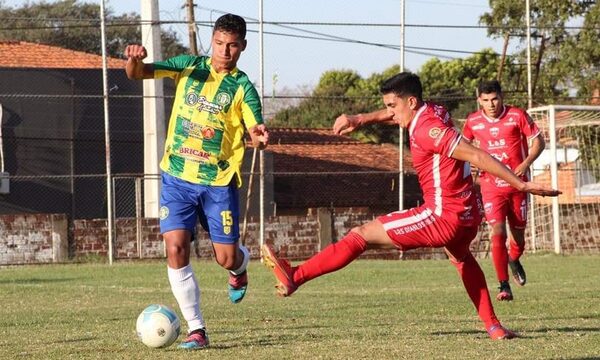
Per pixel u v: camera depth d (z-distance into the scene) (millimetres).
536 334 16031
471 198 14305
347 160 76125
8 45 66875
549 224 50688
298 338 15781
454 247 14914
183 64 15250
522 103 56094
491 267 38594
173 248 14930
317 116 86812
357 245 13992
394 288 29031
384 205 71000
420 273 35875
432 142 13891
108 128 43750
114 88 55469
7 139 56500
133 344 15273
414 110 14227
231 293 16734
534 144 22859
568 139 56250
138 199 47000
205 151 15078
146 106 48000
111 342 15633
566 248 50938
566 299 23531
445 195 14109
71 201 57469
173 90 55250
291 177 72438
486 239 50688
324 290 28406
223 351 14234
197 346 14680
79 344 15406
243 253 16109
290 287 13734
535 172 52844
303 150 77625
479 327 17438
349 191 71438
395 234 14141
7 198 56562
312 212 48906
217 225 15211
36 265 44062
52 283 32000
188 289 14938
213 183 15109
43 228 45406
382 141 87062
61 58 65875
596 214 51500
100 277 34781
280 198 70625
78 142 57906
